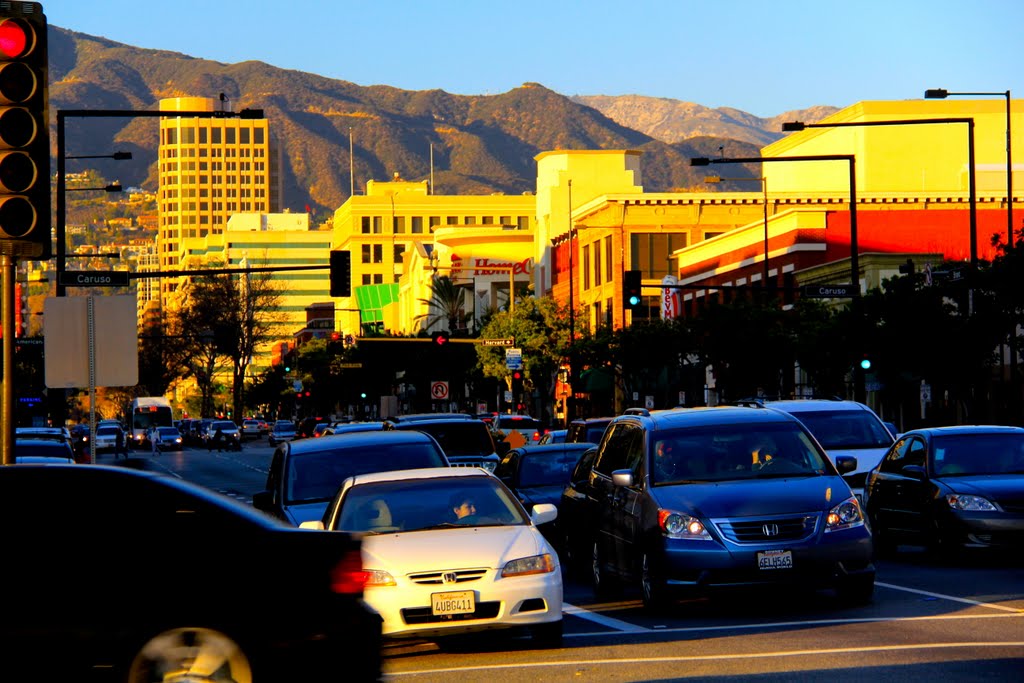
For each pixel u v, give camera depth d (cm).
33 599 2200
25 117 3180
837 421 6056
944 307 11325
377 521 3406
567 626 3634
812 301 15375
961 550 4675
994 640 3064
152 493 2288
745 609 3816
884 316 11488
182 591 2217
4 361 3947
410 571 3120
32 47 3172
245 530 2267
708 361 15700
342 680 2233
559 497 5384
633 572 3903
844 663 2827
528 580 3166
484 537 3250
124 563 2227
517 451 5856
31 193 3188
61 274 8344
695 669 2834
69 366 5347
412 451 4478
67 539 2234
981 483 4753
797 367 17075
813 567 3638
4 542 2227
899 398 13050
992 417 13512
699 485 3834
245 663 2209
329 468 4397
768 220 19138
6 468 2303
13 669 2184
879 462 5662
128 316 5344
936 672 2681
